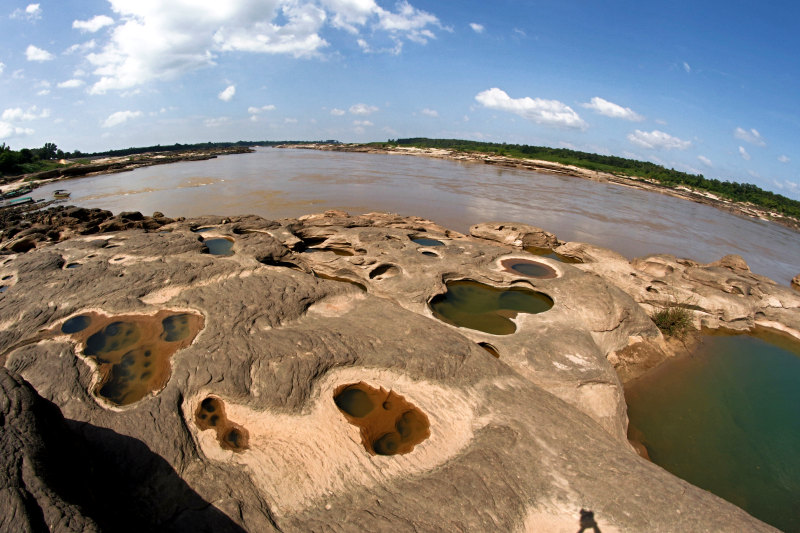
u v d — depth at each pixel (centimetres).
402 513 640
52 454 514
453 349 1035
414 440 808
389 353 1002
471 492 673
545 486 707
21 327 1075
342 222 2598
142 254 1628
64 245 1755
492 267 1766
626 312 1439
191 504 650
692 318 1689
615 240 3409
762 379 1400
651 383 1319
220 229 2264
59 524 416
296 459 742
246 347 966
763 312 1802
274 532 614
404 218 2923
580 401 1068
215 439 771
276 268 1471
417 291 1510
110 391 862
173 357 941
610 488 692
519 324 1353
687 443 1095
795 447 1098
